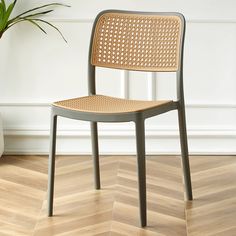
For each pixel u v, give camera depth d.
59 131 4.23
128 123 4.23
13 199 3.57
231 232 3.22
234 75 4.17
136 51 3.64
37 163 4.11
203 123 4.22
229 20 4.11
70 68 4.20
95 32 3.68
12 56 4.19
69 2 4.14
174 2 4.12
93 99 3.52
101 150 4.25
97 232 3.22
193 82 4.18
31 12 4.15
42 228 3.26
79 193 3.65
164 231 3.23
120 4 4.13
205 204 3.52
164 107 3.41
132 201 3.55
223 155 4.24
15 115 4.25
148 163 4.10
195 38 4.14
